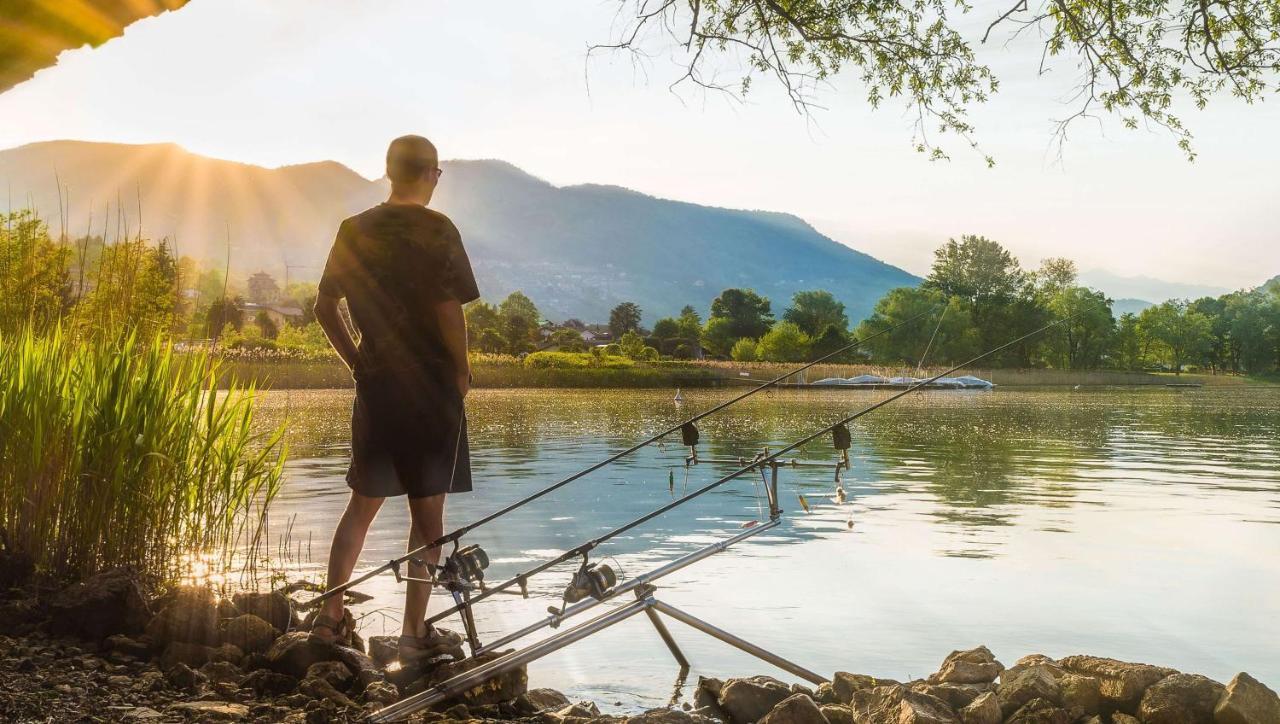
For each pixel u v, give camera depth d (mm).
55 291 5750
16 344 5238
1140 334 140625
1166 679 3592
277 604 4551
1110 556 7398
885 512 9789
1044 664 3910
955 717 3553
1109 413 34375
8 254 5699
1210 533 8570
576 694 4219
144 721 3062
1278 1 7359
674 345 157500
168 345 5367
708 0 8180
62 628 4129
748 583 6371
